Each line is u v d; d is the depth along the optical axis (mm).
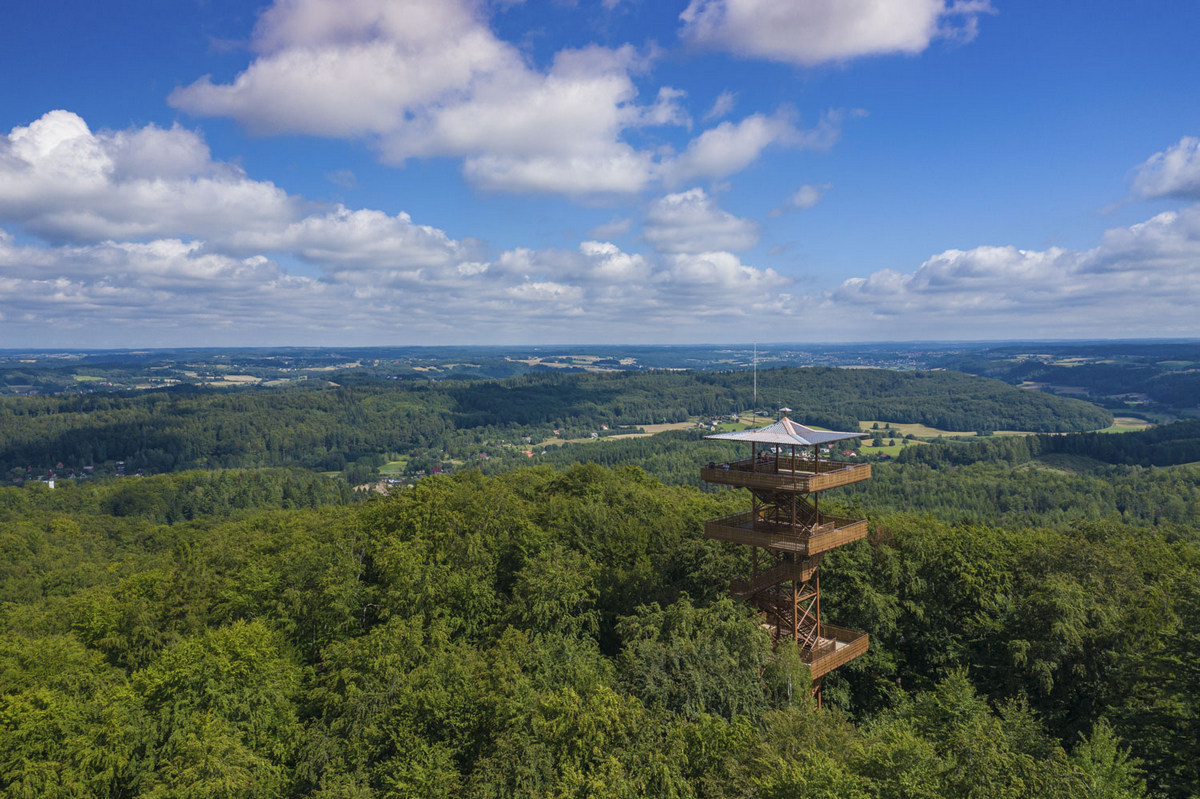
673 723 33344
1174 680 33250
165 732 39656
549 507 66438
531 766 31344
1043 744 28812
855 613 49688
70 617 65688
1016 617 45281
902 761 24516
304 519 91812
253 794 35250
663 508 65438
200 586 62969
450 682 39719
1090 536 61719
